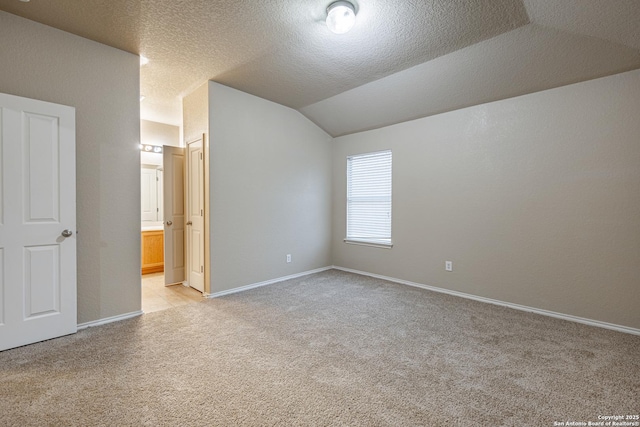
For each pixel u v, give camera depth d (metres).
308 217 4.64
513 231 3.16
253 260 3.89
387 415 1.54
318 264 4.82
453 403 1.63
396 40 2.55
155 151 5.03
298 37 2.52
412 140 3.96
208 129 3.41
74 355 2.11
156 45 2.66
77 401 1.62
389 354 2.18
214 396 1.69
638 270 2.50
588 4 1.85
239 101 3.70
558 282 2.89
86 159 2.57
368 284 4.05
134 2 2.07
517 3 2.05
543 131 2.95
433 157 3.77
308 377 1.88
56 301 2.36
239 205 3.72
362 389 1.76
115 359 2.07
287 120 4.29
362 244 4.60
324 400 1.66
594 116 2.68
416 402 1.64
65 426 1.44
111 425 1.45
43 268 2.29
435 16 2.21
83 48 2.54
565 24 2.17
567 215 2.83
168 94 3.80
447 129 3.64
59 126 2.34
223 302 3.31
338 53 2.79
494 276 3.29
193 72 3.20
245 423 1.48
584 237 2.75
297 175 4.45
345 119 4.35
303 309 3.10
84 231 2.58
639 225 2.50
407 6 2.09
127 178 2.82
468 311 3.06
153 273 4.73
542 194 2.97
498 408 1.59
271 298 3.46
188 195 3.89
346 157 4.81
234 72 3.20
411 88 3.38
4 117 2.12
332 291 3.73
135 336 2.44
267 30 2.41
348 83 3.48
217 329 2.60
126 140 2.80
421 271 3.91
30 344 2.25
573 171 2.79
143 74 3.24
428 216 3.83
